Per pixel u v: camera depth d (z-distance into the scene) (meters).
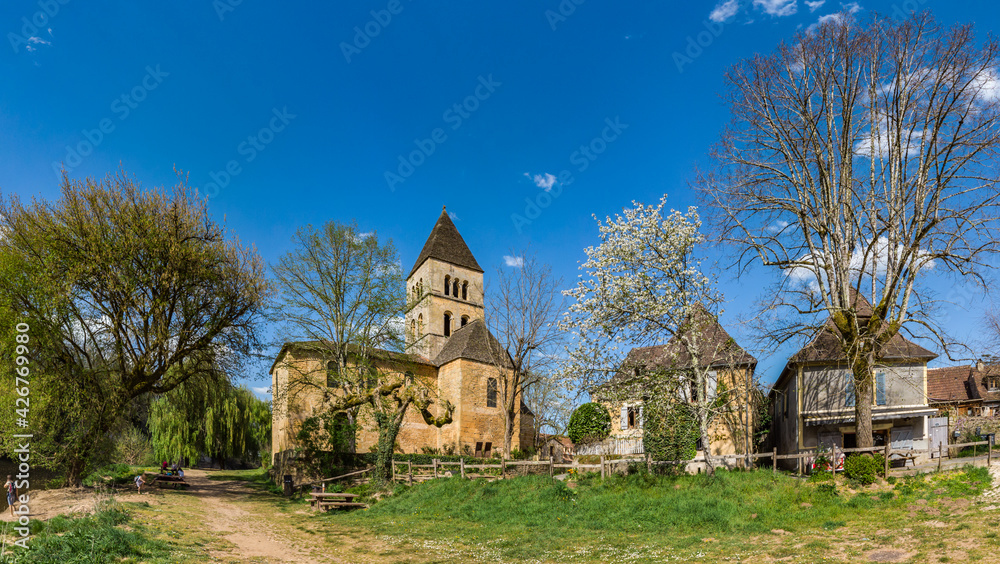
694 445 24.45
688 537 16.17
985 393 45.94
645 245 23.73
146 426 48.22
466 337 48.72
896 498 17.78
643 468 23.62
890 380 27.09
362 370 36.47
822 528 15.90
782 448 32.06
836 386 26.89
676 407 23.20
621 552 14.89
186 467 49.50
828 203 23.59
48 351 23.33
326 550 16.39
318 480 30.00
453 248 57.72
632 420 33.59
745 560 13.39
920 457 25.97
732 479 21.25
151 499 23.83
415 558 15.17
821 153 23.50
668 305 22.45
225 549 15.47
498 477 25.16
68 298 23.73
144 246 25.62
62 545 12.59
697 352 23.23
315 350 38.34
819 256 23.55
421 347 44.28
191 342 28.00
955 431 30.25
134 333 25.91
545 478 23.52
